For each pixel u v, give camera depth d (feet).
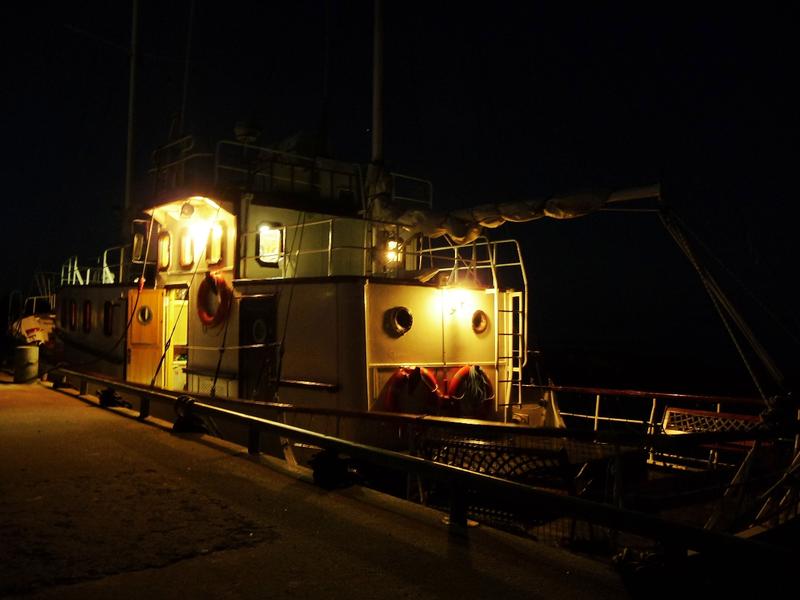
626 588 14.08
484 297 37.83
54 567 14.88
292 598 13.51
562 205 29.60
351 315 32.12
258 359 36.24
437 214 35.63
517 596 13.69
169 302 46.60
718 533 12.55
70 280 66.08
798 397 24.50
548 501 15.31
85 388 44.75
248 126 42.70
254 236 39.04
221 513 19.11
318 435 22.63
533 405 39.96
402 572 14.92
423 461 18.79
